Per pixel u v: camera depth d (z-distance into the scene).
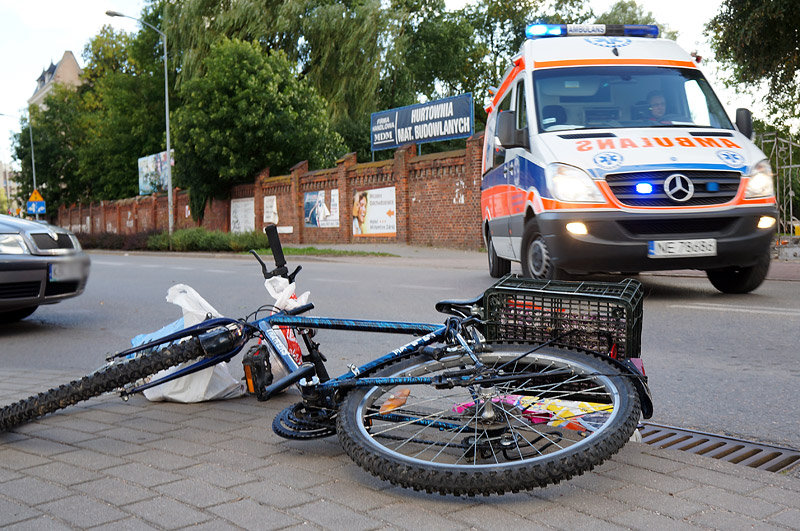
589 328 3.46
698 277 10.83
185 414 4.14
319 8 36.44
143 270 17.81
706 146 8.02
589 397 3.06
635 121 8.69
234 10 36.59
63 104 65.81
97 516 2.64
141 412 4.22
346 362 5.83
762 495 2.72
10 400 4.73
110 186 51.44
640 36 10.18
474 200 22.64
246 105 32.44
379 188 26.59
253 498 2.77
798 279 10.45
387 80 42.75
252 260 21.69
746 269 8.63
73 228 59.47
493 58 52.50
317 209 30.31
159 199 44.12
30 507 2.75
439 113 27.06
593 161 7.83
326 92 37.28
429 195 24.48
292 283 4.09
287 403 4.35
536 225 8.60
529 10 50.75
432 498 2.73
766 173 8.00
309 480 2.96
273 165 34.16
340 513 2.61
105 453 3.43
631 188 7.68
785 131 23.80
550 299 3.53
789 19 15.54
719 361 5.46
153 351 3.72
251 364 3.66
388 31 36.88
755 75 16.95
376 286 11.48
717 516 2.54
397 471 2.62
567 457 2.55
